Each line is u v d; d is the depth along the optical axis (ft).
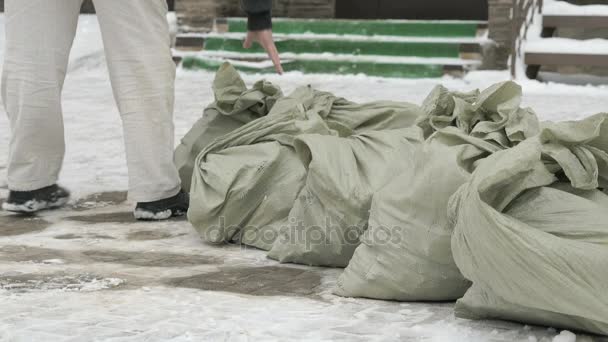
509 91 14.30
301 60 58.54
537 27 54.39
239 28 62.44
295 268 14.88
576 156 12.30
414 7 66.23
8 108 19.25
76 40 63.82
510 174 10.74
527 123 13.76
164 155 19.12
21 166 19.44
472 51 56.44
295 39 60.18
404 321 11.46
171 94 19.22
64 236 17.42
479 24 58.18
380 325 11.23
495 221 10.26
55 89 19.16
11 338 10.39
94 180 24.63
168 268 14.69
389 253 12.44
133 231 17.98
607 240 10.71
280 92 20.43
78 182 24.23
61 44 19.17
